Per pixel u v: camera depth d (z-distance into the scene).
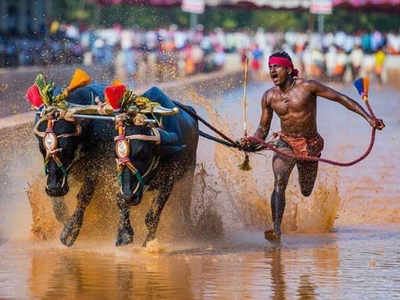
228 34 158.25
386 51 159.38
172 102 26.59
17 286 21.16
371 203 32.84
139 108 24.28
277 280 21.89
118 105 24.00
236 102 66.06
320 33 141.75
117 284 21.41
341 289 21.14
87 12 148.38
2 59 96.50
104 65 92.69
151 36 111.69
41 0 130.62
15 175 35.81
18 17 126.75
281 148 26.88
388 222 29.81
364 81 26.34
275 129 52.66
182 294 20.59
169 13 172.62
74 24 135.62
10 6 126.00
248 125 50.44
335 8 149.50
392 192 35.00
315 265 23.52
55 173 24.56
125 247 25.50
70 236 25.36
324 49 132.00
